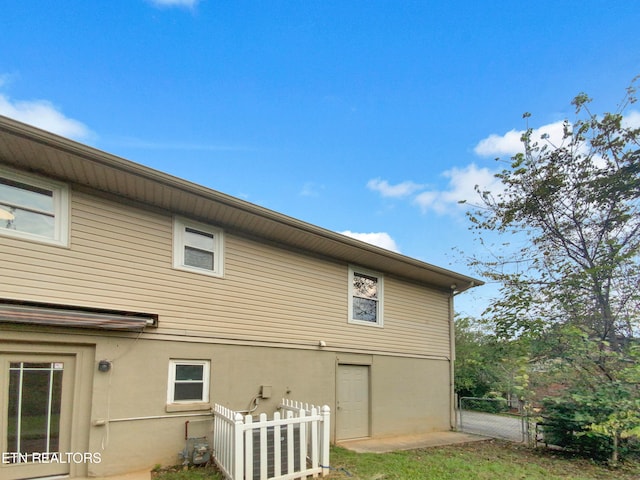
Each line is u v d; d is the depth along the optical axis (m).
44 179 5.79
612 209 10.27
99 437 5.68
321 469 6.00
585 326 9.66
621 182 9.88
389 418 10.14
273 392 7.86
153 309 6.53
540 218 11.20
